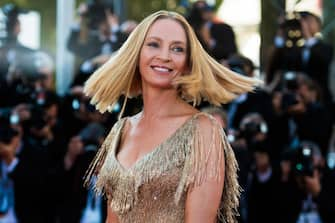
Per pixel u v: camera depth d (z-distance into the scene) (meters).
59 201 14.46
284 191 13.97
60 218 14.32
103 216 14.16
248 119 14.49
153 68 6.80
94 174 7.29
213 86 6.79
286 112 15.36
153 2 18.72
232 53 16.50
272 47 16.59
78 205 14.23
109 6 17.73
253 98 15.49
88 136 14.54
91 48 17.64
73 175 14.41
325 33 17.22
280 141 15.15
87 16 17.69
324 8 17.22
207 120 6.72
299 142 15.30
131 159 6.79
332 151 16.08
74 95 15.91
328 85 16.28
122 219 6.72
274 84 15.86
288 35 16.34
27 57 17.33
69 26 18.31
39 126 15.16
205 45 16.14
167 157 6.62
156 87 6.84
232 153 6.77
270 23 16.98
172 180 6.57
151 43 6.81
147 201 6.61
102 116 15.48
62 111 15.95
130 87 7.13
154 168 6.60
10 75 17.09
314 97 15.67
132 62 6.91
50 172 14.45
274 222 14.02
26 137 15.12
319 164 13.93
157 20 6.84
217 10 18.38
